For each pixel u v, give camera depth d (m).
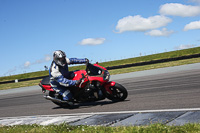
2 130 4.95
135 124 4.27
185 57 31.66
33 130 4.61
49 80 7.91
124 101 7.27
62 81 7.11
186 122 4.10
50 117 6.25
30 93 15.26
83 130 4.07
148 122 4.41
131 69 27.97
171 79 11.98
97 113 5.89
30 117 6.75
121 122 4.70
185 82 10.05
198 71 14.07
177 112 4.92
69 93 7.40
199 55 30.70
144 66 30.12
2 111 9.04
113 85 7.14
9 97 14.73
